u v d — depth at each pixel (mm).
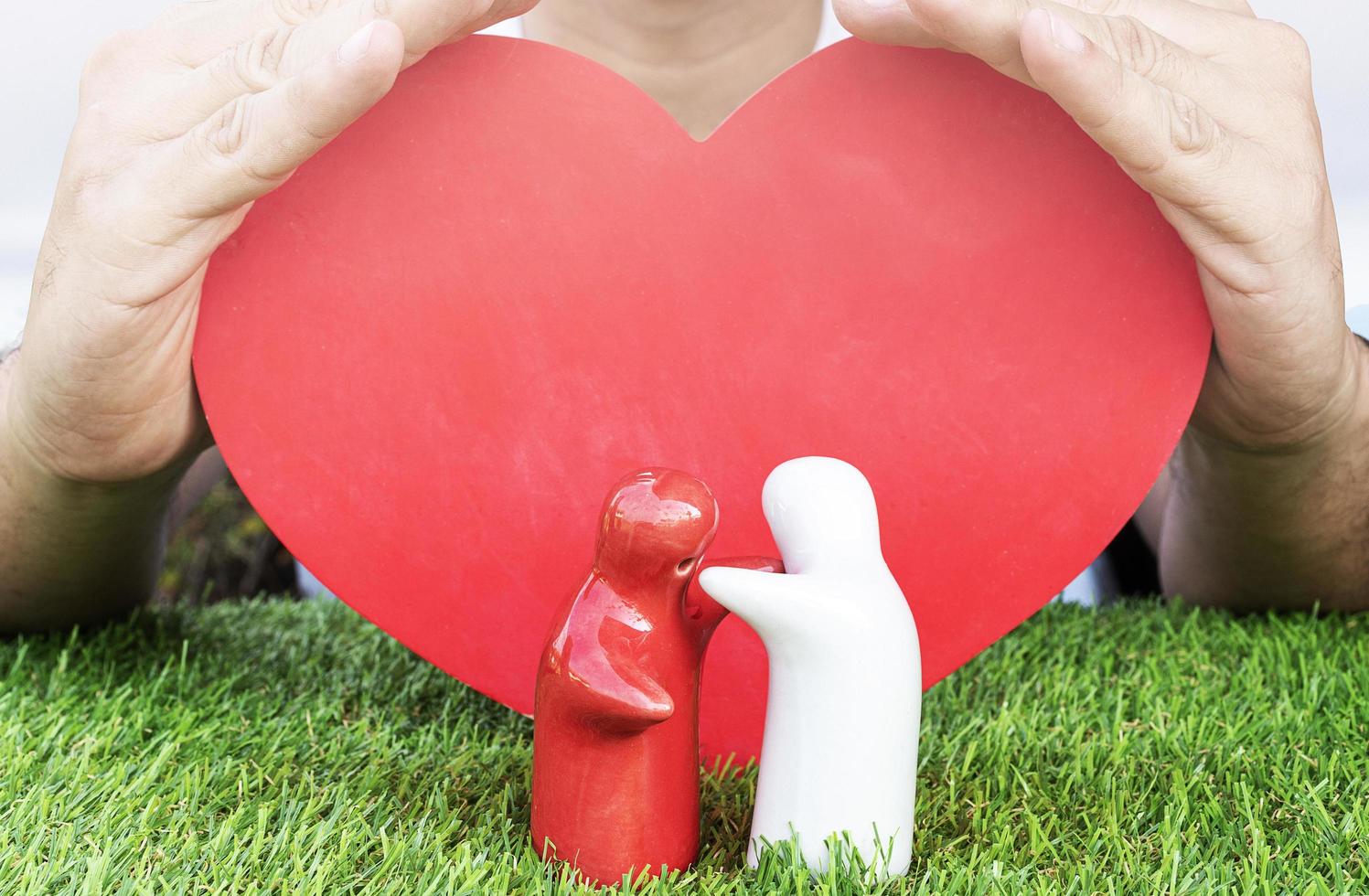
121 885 484
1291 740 573
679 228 557
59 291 532
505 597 570
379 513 565
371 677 658
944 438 564
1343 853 506
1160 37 533
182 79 533
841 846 484
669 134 553
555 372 562
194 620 727
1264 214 528
